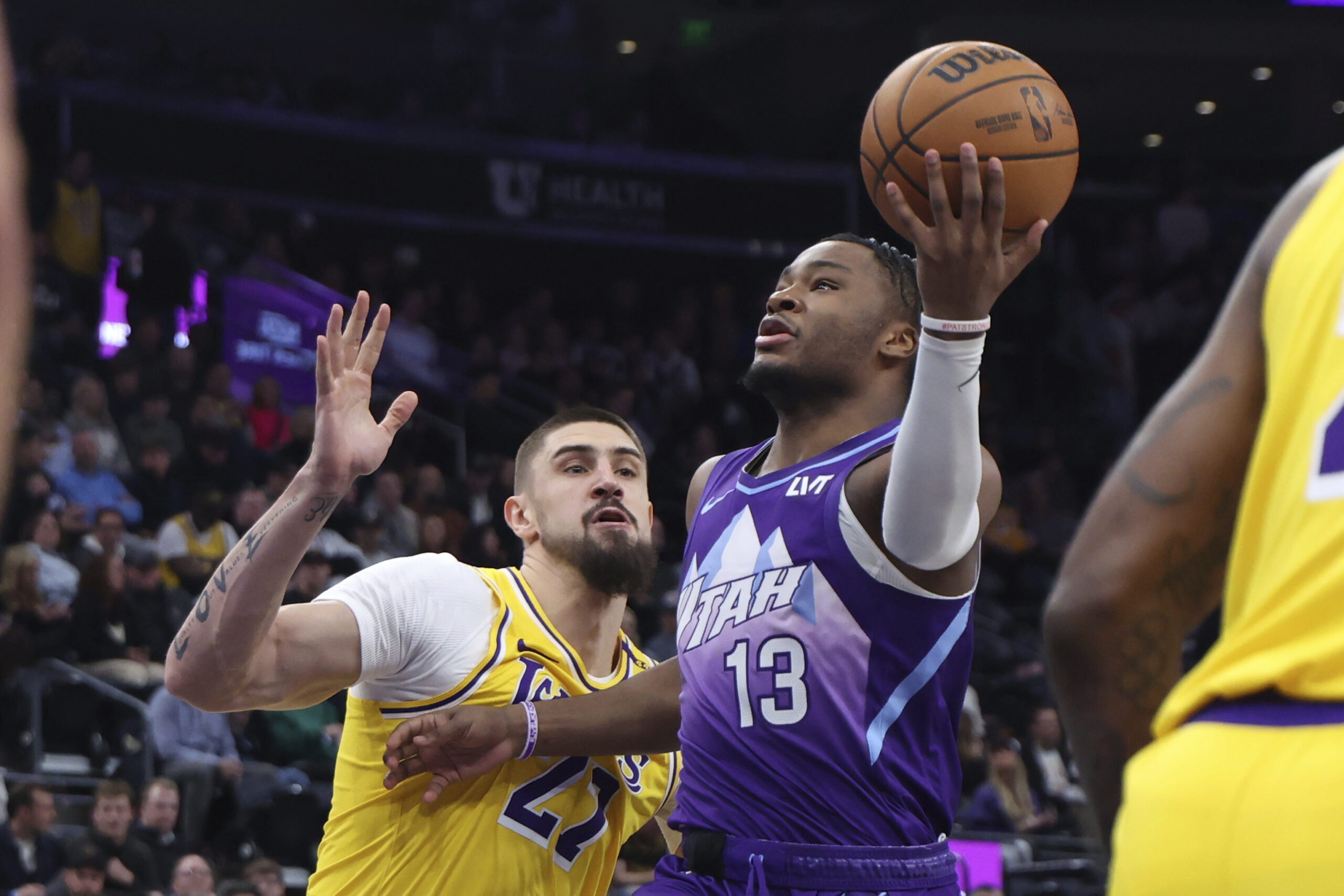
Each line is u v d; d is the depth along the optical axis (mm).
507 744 2867
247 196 14320
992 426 15555
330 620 2869
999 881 7137
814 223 16391
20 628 8086
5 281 636
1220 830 1256
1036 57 18172
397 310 14703
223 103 14219
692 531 2779
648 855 8109
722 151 16922
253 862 7418
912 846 2498
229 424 11578
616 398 14172
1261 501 1359
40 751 7992
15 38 16562
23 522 8992
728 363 15664
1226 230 17969
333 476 2631
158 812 7324
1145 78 18531
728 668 2541
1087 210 18000
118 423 11398
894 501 2270
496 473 12609
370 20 18297
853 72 18453
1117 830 1393
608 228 15742
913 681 2475
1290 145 19016
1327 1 17359
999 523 13719
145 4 17266
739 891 2482
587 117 16938
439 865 2957
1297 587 1284
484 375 14109
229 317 13570
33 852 7008
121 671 8414
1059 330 16344
